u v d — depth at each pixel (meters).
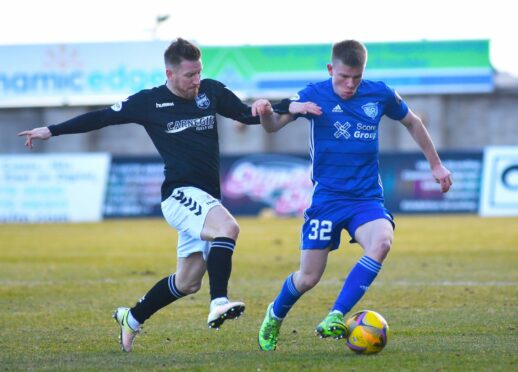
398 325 19.52
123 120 15.90
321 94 15.84
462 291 25.92
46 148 89.75
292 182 68.94
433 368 13.78
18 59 60.56
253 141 88.44
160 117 15.79
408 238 47.47
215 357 15.38
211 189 15.95
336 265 34.69
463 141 91.12
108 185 69.38
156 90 15.95
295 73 73.75
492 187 67.44
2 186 68.94
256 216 69.00
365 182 15.67
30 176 69.12
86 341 18.11
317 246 15.59
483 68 76.62
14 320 21.45
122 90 57.59
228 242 15.05
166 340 18.06
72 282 30.11
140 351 16.69
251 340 17.89
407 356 14.91
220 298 14.76
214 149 15.98
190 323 20.59
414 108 89.25
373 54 76.50
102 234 53.75
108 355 16.12
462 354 15.07
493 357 14.73
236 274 31.95
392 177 68.38
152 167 69.50
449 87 76.69
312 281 15.79
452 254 38.78
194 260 15.95
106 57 59.44
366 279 15.00
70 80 60.28
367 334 15.06
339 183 15.59
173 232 54.56
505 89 90.19
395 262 35.41
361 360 14.52
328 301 24.22
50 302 25.02
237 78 73.62
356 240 15.52
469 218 64.12
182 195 15.64
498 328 18.77
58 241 48.97
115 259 38.59
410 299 24.34
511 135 90.75
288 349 16.36
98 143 90.38
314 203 15.68
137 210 69.38
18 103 60.59
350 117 15.71
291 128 90.38
